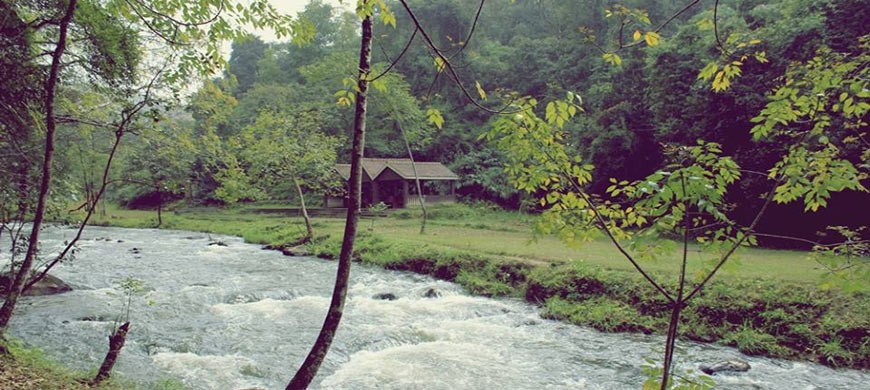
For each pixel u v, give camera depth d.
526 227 26.75
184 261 19.66
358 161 4.91
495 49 49.81
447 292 14.23
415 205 37.81
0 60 7.60
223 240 27.34
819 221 19.02
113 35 8.33
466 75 48.91
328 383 7.91
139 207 49.91
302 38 6.52
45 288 13.26
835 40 17.08
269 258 20.61
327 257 20.44
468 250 17.25
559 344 9.87
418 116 42.41
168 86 7.73
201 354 9.12
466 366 8.69
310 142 25.30
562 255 15.94
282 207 40.88
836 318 9.03
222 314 11.88
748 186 18.56
